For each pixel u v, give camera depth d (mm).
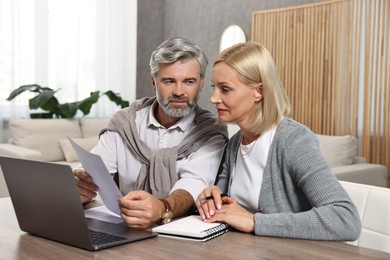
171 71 1579
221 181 1545
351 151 3775
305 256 1020
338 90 4324
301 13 4609
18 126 4492
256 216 1203
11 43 5004
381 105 4055
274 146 1352
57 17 5383
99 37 5762
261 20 4992
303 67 4586
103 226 1251
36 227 1158
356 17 4164
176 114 1639
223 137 1731
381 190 1330
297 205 1334
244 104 1320
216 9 5793
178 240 1139
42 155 4535
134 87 6195
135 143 1733
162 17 6508
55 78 5414
